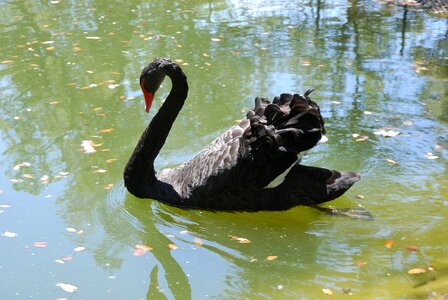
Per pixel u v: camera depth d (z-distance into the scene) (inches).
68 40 663.8
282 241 355.3
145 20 728.3
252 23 715.4
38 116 499.2
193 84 552.1
